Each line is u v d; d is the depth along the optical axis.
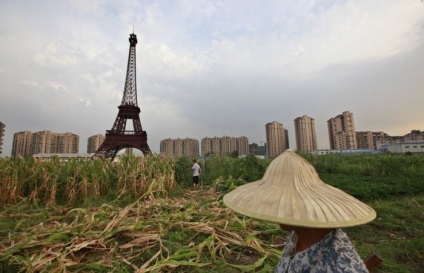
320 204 1.16
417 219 6.28
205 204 6.91
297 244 1.34
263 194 1.28
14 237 4.43
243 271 3.43
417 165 15.26
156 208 6.29
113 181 9.55
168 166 10.89
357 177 13.31
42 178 8.33
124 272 3.38
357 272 1.04
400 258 4.08
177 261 3.52
